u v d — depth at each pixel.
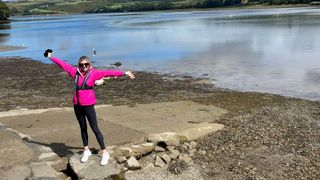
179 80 22.77
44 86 22.56
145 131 11.83
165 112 14.52
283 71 24.39
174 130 11.96
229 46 38.41
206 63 28.47
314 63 26.67
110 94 19.59
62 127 12.20
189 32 58.38
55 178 8.60
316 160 10.21
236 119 13.73
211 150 11.07
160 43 44.19
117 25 87.25
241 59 29.70
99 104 16.84
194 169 9.88
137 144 10.67
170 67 27.44
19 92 20.95
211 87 20.67
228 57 30.95
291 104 16.47
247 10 148.75
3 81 24.66
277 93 19.08
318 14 88.88
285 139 11.84
